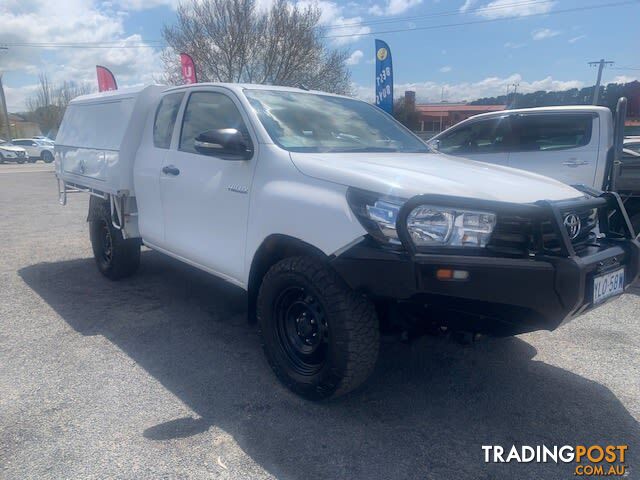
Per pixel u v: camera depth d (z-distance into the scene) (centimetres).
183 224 433
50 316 474
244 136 376
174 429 300
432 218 274
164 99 486
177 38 2888
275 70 2930
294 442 291
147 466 267
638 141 706
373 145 409
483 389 355
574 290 267
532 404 338
